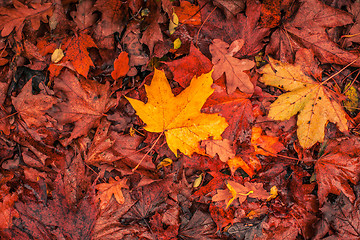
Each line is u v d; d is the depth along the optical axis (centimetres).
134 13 73
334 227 75
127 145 74
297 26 74
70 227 74
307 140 74
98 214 74
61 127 74
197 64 73
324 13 73
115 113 74
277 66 74
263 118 75
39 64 75
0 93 74
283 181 77
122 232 74
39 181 75
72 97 74
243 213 77
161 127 72
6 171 74
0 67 74
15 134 74
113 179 75
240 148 75
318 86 74
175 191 76
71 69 74
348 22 73
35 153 75
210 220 77
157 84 71
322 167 76
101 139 74
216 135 73
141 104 71
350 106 77
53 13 73
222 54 73
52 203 74
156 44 74
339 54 74
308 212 77
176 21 73
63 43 74
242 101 73
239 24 73
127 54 73
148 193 75
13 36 74
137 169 75
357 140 75
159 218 75
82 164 75
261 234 76
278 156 77
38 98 74
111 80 75
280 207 77
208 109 73
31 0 72
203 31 74
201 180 77
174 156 76
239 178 77
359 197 75
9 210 73
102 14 72
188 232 76
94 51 75
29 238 73
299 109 74
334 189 75
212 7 73
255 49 75
